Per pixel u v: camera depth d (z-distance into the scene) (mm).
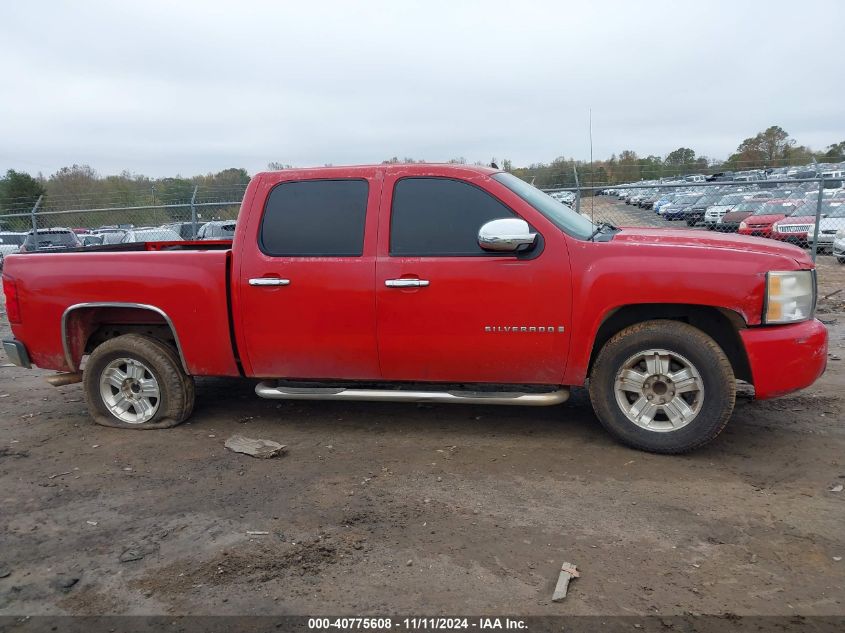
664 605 2805
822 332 4191
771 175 15227
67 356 5289
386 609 2830
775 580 2959
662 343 4215
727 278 4059
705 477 4027
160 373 5137
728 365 4137
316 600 2914
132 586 3076
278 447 4660
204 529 3586
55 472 4465
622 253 4223
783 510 3588
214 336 4914
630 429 4383
